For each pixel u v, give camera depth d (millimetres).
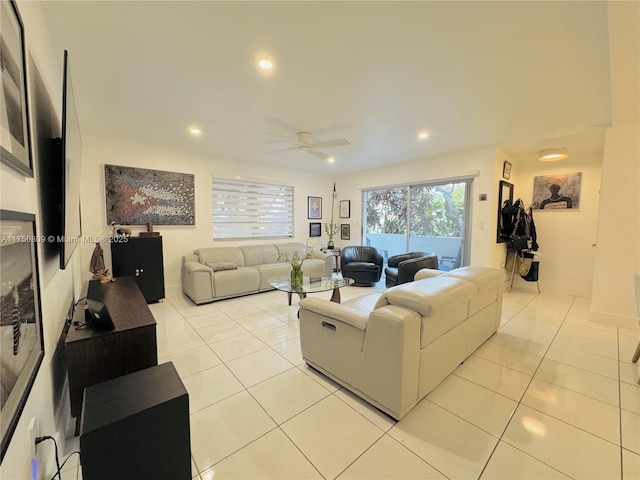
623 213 3102
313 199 6418
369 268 5039
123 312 1882
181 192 4473
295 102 2633
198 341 2799
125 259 3693
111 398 1159
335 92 2428
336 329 2010
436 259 4391
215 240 4941
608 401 1887
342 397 1929
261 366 2332
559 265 4664
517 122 3109
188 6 1462
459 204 4641
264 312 3672
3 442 693
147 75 2145
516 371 2246
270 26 1621
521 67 2031
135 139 3844
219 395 1951
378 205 5973
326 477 1345
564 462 1421
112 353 1587
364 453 1478
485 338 2701
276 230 5848
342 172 6391
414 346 1704
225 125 3248
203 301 3947
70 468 1394
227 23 1595
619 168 3088
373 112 2848
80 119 3059
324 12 1507
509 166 4605
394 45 1797
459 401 1885
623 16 1443
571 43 1755
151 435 1118
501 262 4641
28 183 1095
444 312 1950
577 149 4277
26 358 919
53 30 1624
